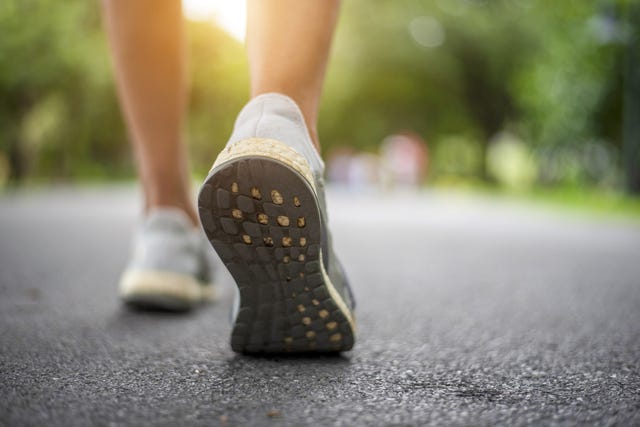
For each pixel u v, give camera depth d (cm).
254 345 100
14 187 1235
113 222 482
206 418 74
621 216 625
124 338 117
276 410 77
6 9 1042
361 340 118
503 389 87
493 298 173
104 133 1656
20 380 88
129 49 138
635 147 892
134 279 142
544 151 1250
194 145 2306
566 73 1070
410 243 354
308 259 90
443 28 1727
